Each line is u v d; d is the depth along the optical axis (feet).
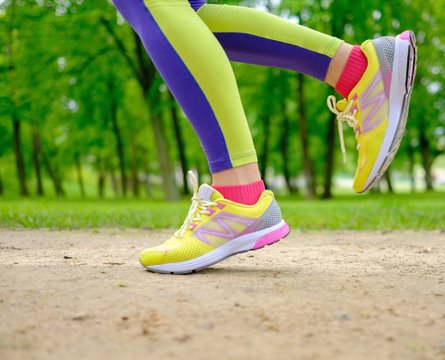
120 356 3.40
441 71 61.05
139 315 4.33
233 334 3.86
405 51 5.96
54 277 5.92
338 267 6.98
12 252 8.48
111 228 14.58
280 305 4.67
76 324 4.08
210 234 6.36
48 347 3.56
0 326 4.01
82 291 5.17
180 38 5.84
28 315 4.31
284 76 55.11
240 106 6.09
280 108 67.31
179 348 3.56
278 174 95.61
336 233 13.65
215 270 6.61
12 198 61.26
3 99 41.68
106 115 59.41
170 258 6.24
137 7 6.11
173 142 79.05
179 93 6.01
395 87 6.01
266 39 6.20
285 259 7.90
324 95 56.90
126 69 49.90
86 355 3.42
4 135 67.51
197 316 4.31
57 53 44.06
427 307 4.66
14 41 41.39
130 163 89.71
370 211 21.70
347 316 4.31
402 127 6.07
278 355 3.43
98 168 94.22
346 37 48.70
